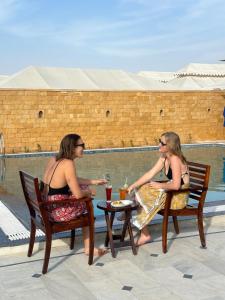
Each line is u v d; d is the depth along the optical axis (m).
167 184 5.36
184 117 22.45
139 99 21.14
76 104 19.70
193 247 5.50
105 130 20.56
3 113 18.22
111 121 20.62
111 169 14.34
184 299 4.02
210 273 4.66
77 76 23.75
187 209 5.43
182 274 4.62
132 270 4.73
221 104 23.39
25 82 21.66
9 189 10.71
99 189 11.05
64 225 4.74
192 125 22.75
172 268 4.79
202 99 22.78
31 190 4.86
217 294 4.14
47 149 19.28
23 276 4.57
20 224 6.58
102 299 4.02
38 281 4.44
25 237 5.78
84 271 4.71
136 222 5.42
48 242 4.62
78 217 4.88
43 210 4.55
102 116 20.39
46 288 4.27
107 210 5.07
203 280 4.47
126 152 19.36
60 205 4.78
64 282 4.41
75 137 4.93
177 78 30.66
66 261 5.00
